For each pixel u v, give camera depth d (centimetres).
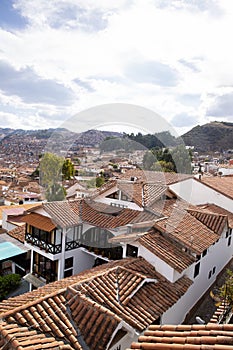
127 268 925
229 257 1512
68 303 694
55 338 582
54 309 662
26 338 543
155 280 902
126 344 682
